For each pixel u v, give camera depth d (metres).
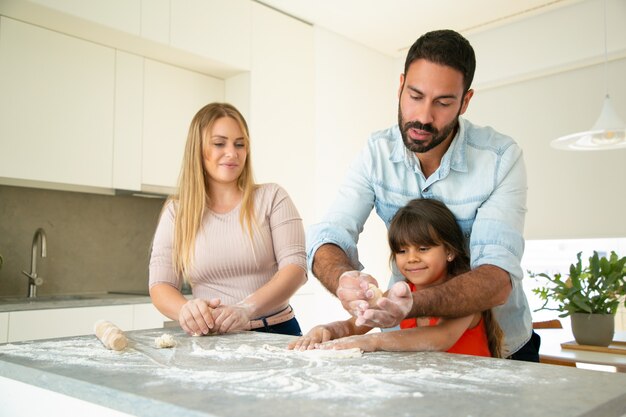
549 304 3.90
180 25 2.97
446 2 3.62
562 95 3.76
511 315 1.37
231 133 1.54
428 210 1.34
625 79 3.51
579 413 0.59
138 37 2.78
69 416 0.81
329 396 0.67
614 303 2.07
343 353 0.98
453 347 1.27
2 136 2.44
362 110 4.23
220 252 1.52
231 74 3.40
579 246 3.85
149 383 0.75
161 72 3.11
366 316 0.93
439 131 1.18
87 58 2.77
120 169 2.87
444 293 1.04
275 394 0.68
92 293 3.05
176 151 3.15
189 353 1.03
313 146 3.77
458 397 0.66
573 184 3.66
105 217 3.14
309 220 3.69
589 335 2.07
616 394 0.68
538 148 3.85
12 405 0.95
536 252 4.03
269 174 3.44
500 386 0.72
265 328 1.49
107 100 2.83
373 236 4.25
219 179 1.54
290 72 3.63
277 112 3.52
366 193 1.45
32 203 2.84
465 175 1.32
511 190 1.27
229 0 3.26
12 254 2.76
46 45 2.61
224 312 1.33
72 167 2.67
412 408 0.61
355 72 4.19
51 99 2.61
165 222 1.58
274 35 3.54
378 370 0.84
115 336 1.06
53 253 2.91
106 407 0.73
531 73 3.87
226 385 0.73
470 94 1.24
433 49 1.13
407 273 1.41
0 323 2.15
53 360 0.95
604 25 3.57
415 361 0.92
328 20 3.83
